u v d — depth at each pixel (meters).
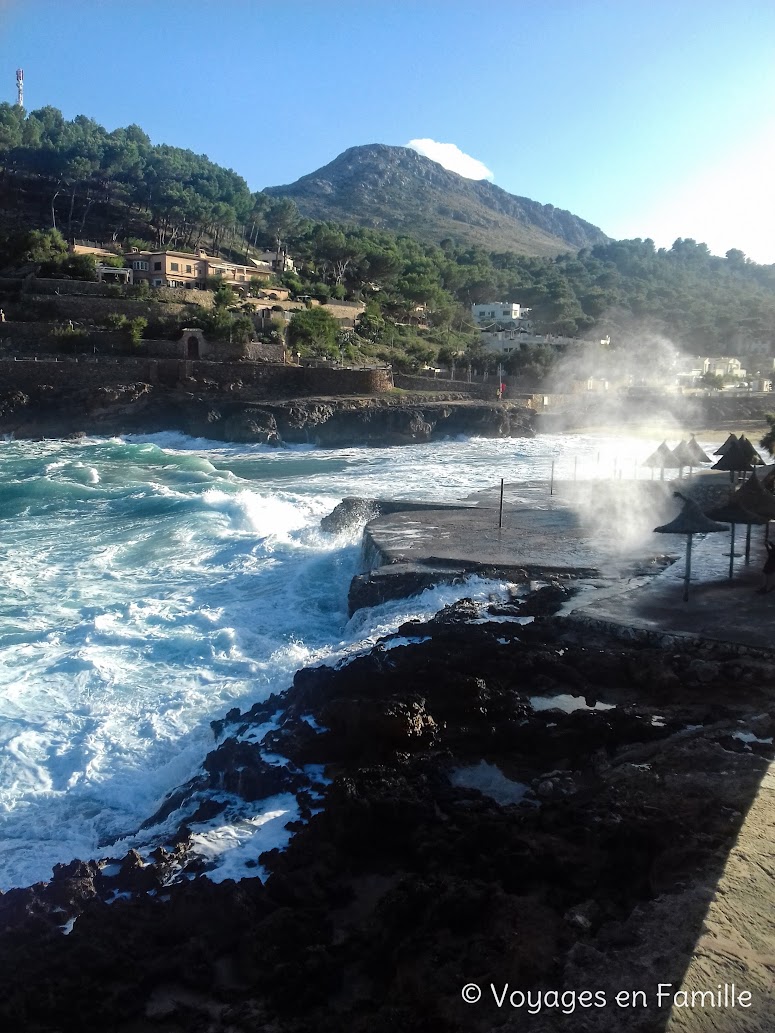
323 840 9.73
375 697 13.06
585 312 154.25
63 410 70.44
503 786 10.94
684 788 9.15
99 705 15.06
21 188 133.25
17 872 10.39
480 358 101.62
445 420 76.44
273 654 17.41
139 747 13.60
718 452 31.59
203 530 29.70
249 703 15.13
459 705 12.58
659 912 6.58
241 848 10.00
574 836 8.62
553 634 15.60
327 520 29.05
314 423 70.94
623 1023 5.31
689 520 16.45
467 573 19.62
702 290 192.88
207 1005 7.36
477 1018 6.13
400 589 19.42
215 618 19.98
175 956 7.84
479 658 14.16
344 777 10.61
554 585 18.44
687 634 14.56
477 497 32.31
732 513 17.64
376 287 129.62
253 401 73.81
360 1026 6.61
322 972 7.45
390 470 52.03
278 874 8.95
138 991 7.46
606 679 13.65
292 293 107.06
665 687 13.09
